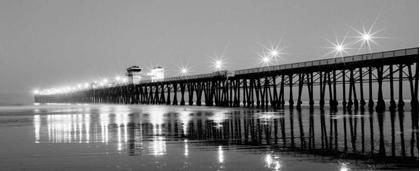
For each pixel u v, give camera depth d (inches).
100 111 2394.2
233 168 584.1
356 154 655.1
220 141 829.2
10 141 869.2
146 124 1263.5
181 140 853.2
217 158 649.6
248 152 695.1
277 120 1326.3
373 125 1069.1
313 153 673.0
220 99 3196.4
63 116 1822.1
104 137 918.4
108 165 609.6
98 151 722.2
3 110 2778.1
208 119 1446.9
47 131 1076.5
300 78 2304.4
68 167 600.7
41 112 2349.9
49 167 601.9
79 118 1636.3
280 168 579.2
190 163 616.7
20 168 597.6
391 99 1738.4
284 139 840.3
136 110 2493.8
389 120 1212.5
